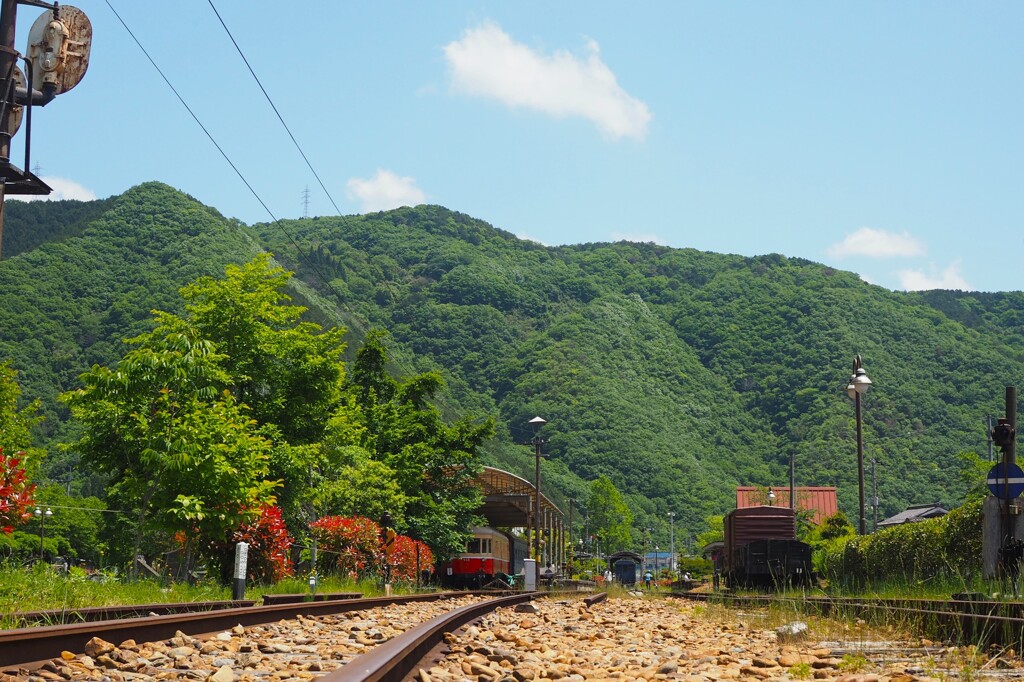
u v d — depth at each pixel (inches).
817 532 2319.1
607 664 362.6
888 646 393.1
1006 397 576.4
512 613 682.8
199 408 748.6
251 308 1241.4
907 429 7504.9
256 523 797.2
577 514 6304.1
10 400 1290.6
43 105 627.5
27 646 270.1
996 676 285.3
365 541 1166.3
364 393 1803.6
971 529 706.8
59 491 2359.7
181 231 7047.2
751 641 485.1
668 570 4785.9
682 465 7613.2
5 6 601.9
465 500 1753.2
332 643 394.6
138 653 311.9
